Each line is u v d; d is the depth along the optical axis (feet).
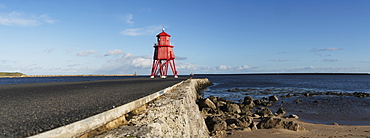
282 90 179.52
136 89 53.42
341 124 64.39
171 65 200.44
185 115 31.32
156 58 195.62
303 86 227.20
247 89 189.57
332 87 213.87
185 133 27.48
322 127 57.16
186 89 60.34
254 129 51.03
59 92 46.70
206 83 247.70
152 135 16.74
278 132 48.37
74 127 14.38
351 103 105.09
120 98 33.09
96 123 16.40
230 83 291.17
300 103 105.50
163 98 37.63
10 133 13.70
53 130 12.98
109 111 18.37
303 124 61.57
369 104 101.96
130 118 21.85
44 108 23.80
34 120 17.63
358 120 69.62
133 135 16.02
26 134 13.56
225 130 49.73
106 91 47.75
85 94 40.83
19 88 64.64
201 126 42.55
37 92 47.52
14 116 19.34
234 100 120.16
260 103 102.12
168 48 193.26
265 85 245.45
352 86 228.43
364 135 47.75
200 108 81.15
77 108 23.58
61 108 23.71
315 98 123.54
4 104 27.58
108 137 15.46
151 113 23.85
